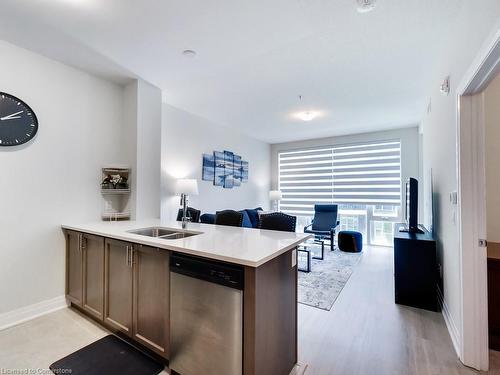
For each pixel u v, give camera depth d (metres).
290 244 1.67
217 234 2.06
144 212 3.03
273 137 6.36
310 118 4.32
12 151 2.26
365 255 4.75
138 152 2.99
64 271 2.57
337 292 2.99
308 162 6.58
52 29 2.08
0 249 2.19
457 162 1.85
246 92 3.50
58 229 2.54
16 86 2.28
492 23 1.29
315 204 5.98
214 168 5.07
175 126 4.23
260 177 6.68
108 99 2.99
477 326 1.71
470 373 1.67
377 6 1.85
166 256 1.65
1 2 1.77
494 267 1.92
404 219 5.34
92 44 2.30
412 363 1.77
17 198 2.28
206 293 1.45
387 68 2.81
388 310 2.55
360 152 5.89
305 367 1.73
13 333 2.10
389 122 4.97
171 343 1.61
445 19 1.98
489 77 1.52
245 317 1.32
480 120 1.73
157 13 1.90
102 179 2.89
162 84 3.18
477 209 1.73
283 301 1.60
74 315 2.39
